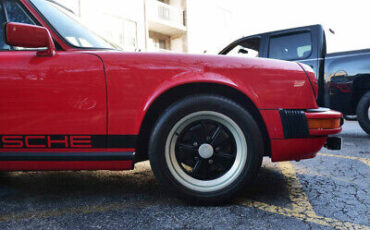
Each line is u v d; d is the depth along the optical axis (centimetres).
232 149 169
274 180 222
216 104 160
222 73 162
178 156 168
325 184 212
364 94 404
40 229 142
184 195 164
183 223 146
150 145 162
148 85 160
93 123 159
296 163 280
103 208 168
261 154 163
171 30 1625
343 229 140
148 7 1380
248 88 163
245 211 161
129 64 161
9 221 151
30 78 157
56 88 158
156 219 152
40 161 160
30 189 205
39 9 180
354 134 460
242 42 458
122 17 1238
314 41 398
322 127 170
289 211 161
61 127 159
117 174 243
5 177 236
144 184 215
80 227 143
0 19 179
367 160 290
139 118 160
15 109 158
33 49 175
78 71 159
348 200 179
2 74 157
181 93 172
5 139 159
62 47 173
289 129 165
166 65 162
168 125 160
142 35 1340
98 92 159
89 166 162
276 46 423
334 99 413
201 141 168
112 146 162
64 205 174
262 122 172
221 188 164
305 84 172
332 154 320
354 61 397
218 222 147
